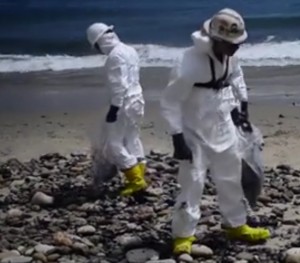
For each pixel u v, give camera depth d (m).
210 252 9.22
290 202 11.34
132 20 40.91
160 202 11.18
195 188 9.07
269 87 22.08
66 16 42.62
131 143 11.34
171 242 9.55
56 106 20.16
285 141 15.24
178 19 40.62
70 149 15.09
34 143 15.76
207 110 8.95
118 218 10.62
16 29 39.34
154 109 18.70
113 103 11.02
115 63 10.97
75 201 11.40
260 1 43.19
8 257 9.31
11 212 10.88
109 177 11.52
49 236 10.06
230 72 9.07
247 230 9.58
